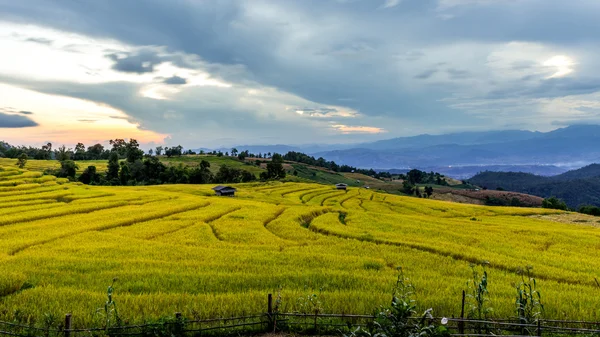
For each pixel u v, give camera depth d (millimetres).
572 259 29625
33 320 13750
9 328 12914
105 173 149000
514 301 17109
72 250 27781
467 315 14812
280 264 24844
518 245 36094
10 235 33188
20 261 23484
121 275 20641
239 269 23000
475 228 47750
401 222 50938
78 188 77688
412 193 181500
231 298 16344
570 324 14680
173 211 52344
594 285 22594
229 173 157000
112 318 13391
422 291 18719
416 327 10258
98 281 19438
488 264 27109
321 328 13461
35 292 16797
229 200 74625
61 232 34656
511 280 22547
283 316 14086
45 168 145875
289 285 19234
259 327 13508
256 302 15789
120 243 30844
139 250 28156
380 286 19438
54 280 19422
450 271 24562
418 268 24953
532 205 148875
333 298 16625
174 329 12539
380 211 74188
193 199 71188
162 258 25969
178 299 16016
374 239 35938
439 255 29391
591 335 13492
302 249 30672
